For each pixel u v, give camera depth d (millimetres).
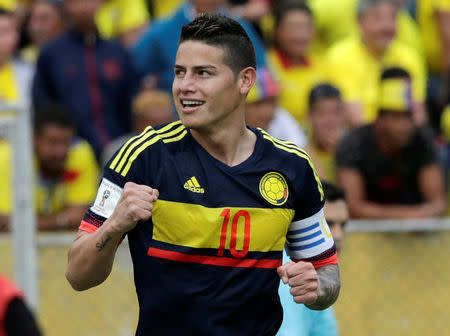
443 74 25281
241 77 9102
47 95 21312
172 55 21625
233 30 9062
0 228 17734
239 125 9234
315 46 24984
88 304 18078
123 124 21906
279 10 22922
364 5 23406
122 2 24625
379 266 19266
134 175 8984
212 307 8969
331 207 13195
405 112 19391
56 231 18781
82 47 21359
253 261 9094
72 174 19156
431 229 19531
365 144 19766
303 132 22328
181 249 8914
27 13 24531
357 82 23078
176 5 24859
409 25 25531
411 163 19797
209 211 8984
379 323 19234
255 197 9148
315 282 8844
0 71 21703
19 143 17641
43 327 17812
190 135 9250
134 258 9109
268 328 9367
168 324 9047
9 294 9430
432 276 19547
